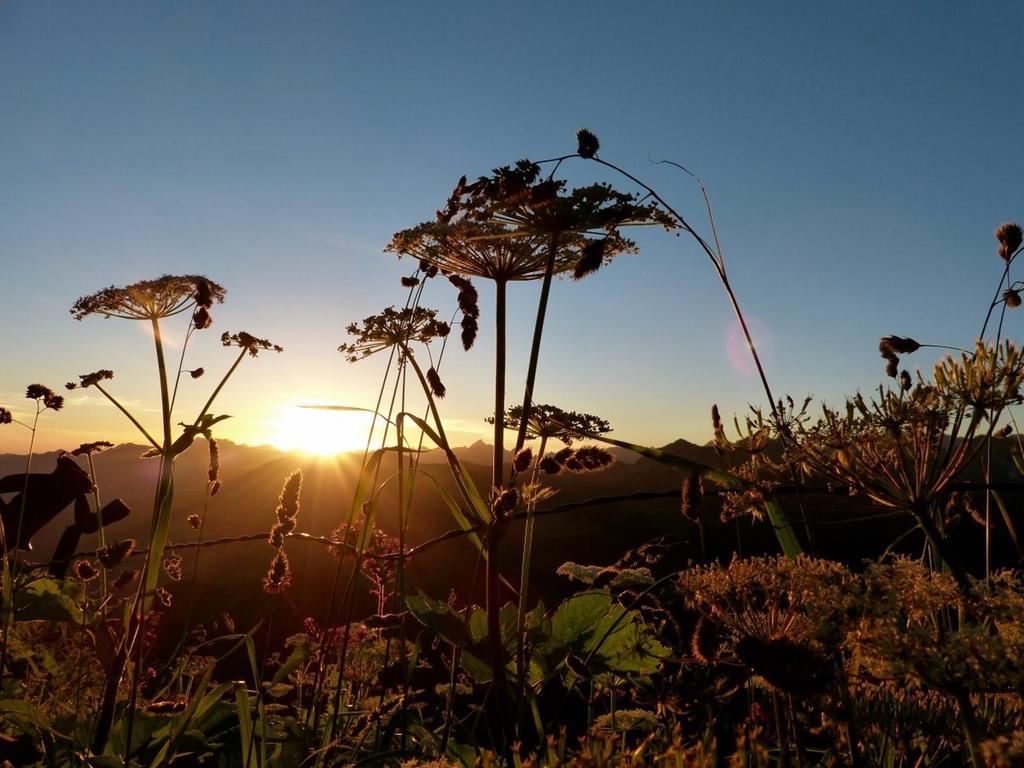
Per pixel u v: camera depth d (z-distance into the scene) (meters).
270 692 0.63
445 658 0.65
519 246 0.58
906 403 0.32
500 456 0.53
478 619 0.56
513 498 0.47
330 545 0.61
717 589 0.31
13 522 0.73
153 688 0.66
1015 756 0.19
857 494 0.34
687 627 0.38
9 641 0.68
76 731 0.55
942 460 0.32
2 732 0.53
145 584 0.56
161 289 0.63
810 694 0.27
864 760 0.30
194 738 0.54
